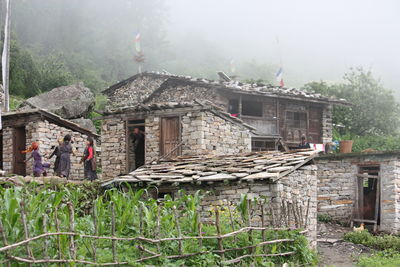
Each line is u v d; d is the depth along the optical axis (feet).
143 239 23.44
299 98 82.69
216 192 38.09
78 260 20.06
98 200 25.09
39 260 18.66
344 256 41.75
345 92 119.34
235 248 27.12
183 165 44.21
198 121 54.60
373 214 59.88
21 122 57.06
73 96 83.66
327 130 90.43
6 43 61.98
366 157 56.49
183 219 29.45
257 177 34.96
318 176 59.16
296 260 31.24
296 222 33.01
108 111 60.90
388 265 35.73
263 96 80.23
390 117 118.21
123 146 60.23
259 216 35.45
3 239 18.04
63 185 39.47
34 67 116.78
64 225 22.59
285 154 41.65
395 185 54.13
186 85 84.07
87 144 50.08
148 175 41.52
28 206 21.77
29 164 55.31
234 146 58.39
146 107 57.72
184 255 24.63
